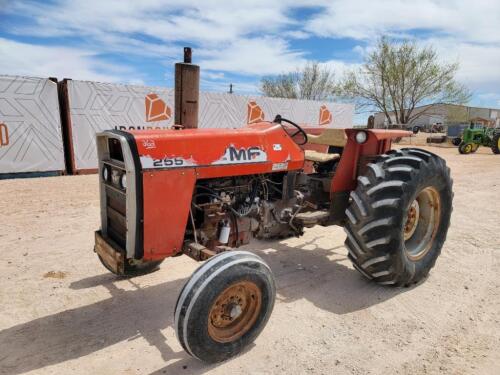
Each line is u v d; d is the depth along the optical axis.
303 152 3.57
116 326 2.94
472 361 2.62
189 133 2.87
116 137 2.63
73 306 3.20
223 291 2.40
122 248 2.90
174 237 2.79
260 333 2.76
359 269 3.59
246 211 3.32
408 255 3.61
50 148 8.77
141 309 3.18
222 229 3.14
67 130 9.03
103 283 3.60
